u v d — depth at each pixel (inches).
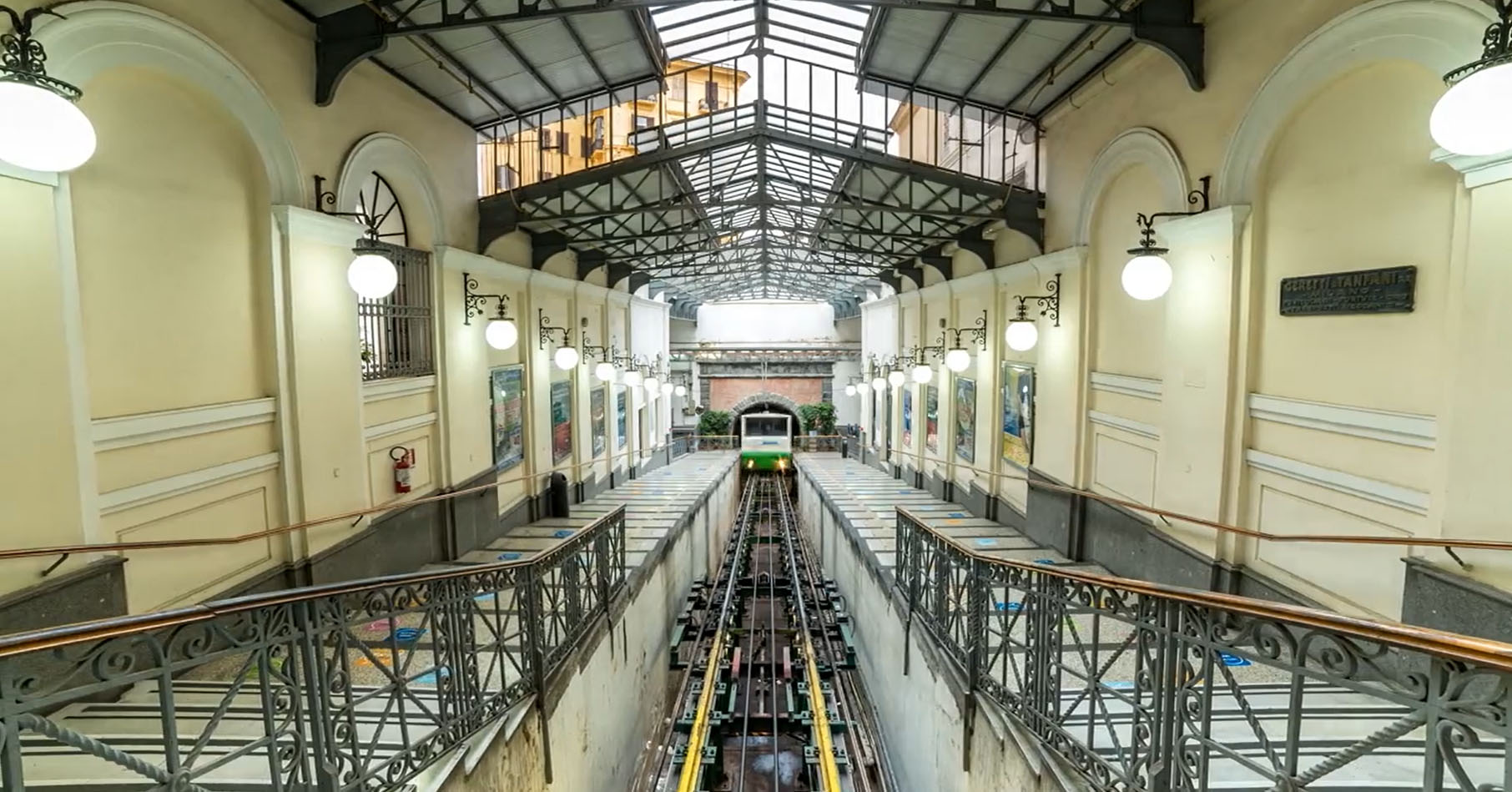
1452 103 84.0
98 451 126.0
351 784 91.6
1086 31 210.7
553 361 384.5
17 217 110.8
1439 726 53.6
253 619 77.5
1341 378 141.0
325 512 187.8
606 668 215.6
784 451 922.7
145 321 138.9
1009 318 337.7
